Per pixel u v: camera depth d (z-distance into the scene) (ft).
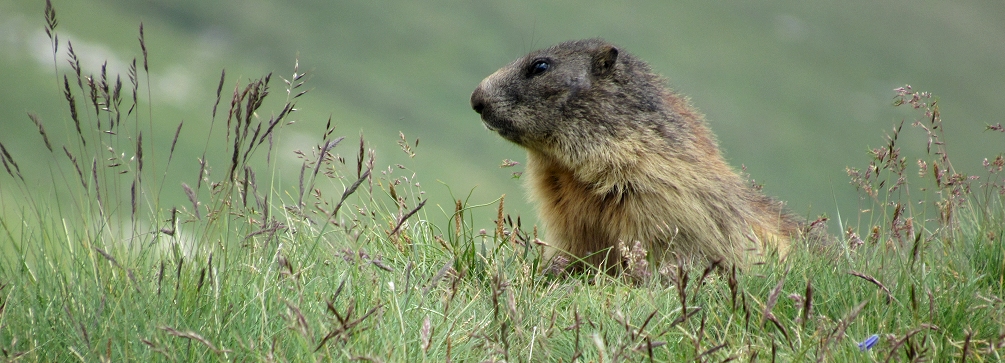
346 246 41.27
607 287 42.73
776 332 34.24
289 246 41.52
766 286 39.09
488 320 36.17
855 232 44.01
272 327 33.12
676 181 51.52
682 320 30.32
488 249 49.19
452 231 47.75
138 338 31.19
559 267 47.03
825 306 37.40
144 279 35.22
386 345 31.37
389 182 45.34
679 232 50.88
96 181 37.55
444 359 32.35
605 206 53.11
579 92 54.75
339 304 35.09
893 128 46.29
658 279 41.52
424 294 34.09
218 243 37.65
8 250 38.27
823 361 29.86
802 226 57.06
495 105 56.03
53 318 33.12
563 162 54.90
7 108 651.25
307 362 30.37
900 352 31.71
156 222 38.29
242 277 35.83
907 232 43.70
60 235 38.42
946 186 44.68
